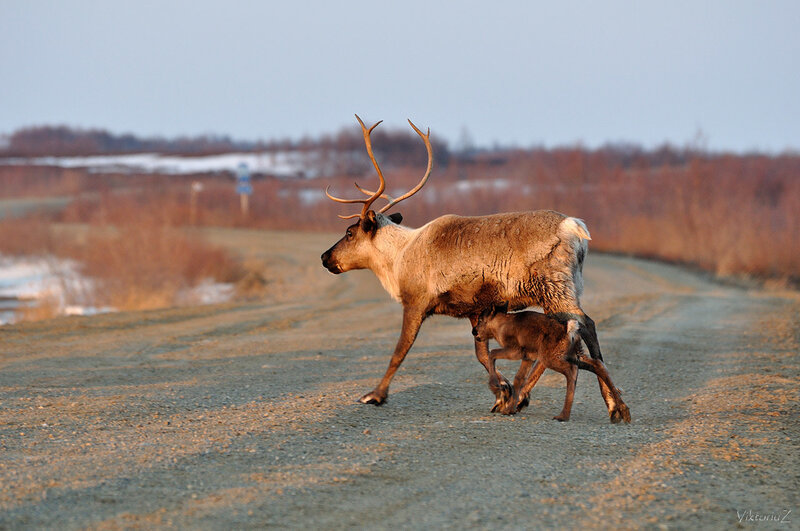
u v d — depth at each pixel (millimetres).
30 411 29328
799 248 128000
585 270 135500
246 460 22469
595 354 28344
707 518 18062
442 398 32750
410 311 31031
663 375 38531
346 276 129750
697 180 181250
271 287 120562
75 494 19156
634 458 22984
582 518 18047
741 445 24391
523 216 29078
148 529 16969
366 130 33906
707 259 144750
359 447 24109
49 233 171500
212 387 35000
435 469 21812
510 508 18688
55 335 55375
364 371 39656
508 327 28875
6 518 17469
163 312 73000
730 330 55531
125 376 38219
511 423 27719
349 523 17641
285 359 43906
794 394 32469
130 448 23625
